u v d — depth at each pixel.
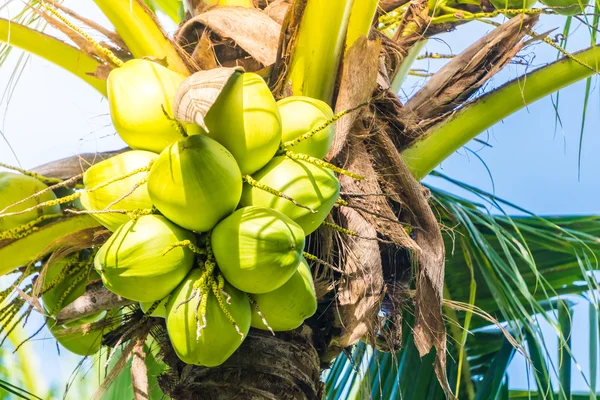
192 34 3.09
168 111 2.51
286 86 2.86
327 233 2.76
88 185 2.51
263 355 2.71
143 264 2.40
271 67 2.89
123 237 2.42
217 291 2.41
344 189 2.80
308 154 2.57
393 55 3.28
